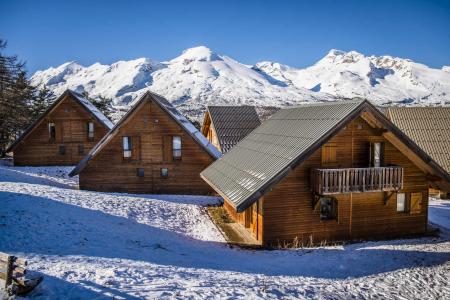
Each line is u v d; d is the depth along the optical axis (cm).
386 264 1480
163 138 2800
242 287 1065
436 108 3594
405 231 1992
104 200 2184
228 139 3641
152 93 2739
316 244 1817
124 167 2798
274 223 1750
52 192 2156
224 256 1530
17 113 4494
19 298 837
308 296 1056
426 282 1281
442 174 1884
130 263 1210
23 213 1642
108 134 2734
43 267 1054
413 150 1850
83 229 1579
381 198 1928
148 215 2061
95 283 956
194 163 2823
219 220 2144
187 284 1034
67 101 3812
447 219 2395
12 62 4306
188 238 1786
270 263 1459
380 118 1767
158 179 2820
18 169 3481
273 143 2000
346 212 1870
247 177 1800
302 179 1786
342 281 1259
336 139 1822
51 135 3866
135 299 885
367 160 1873
